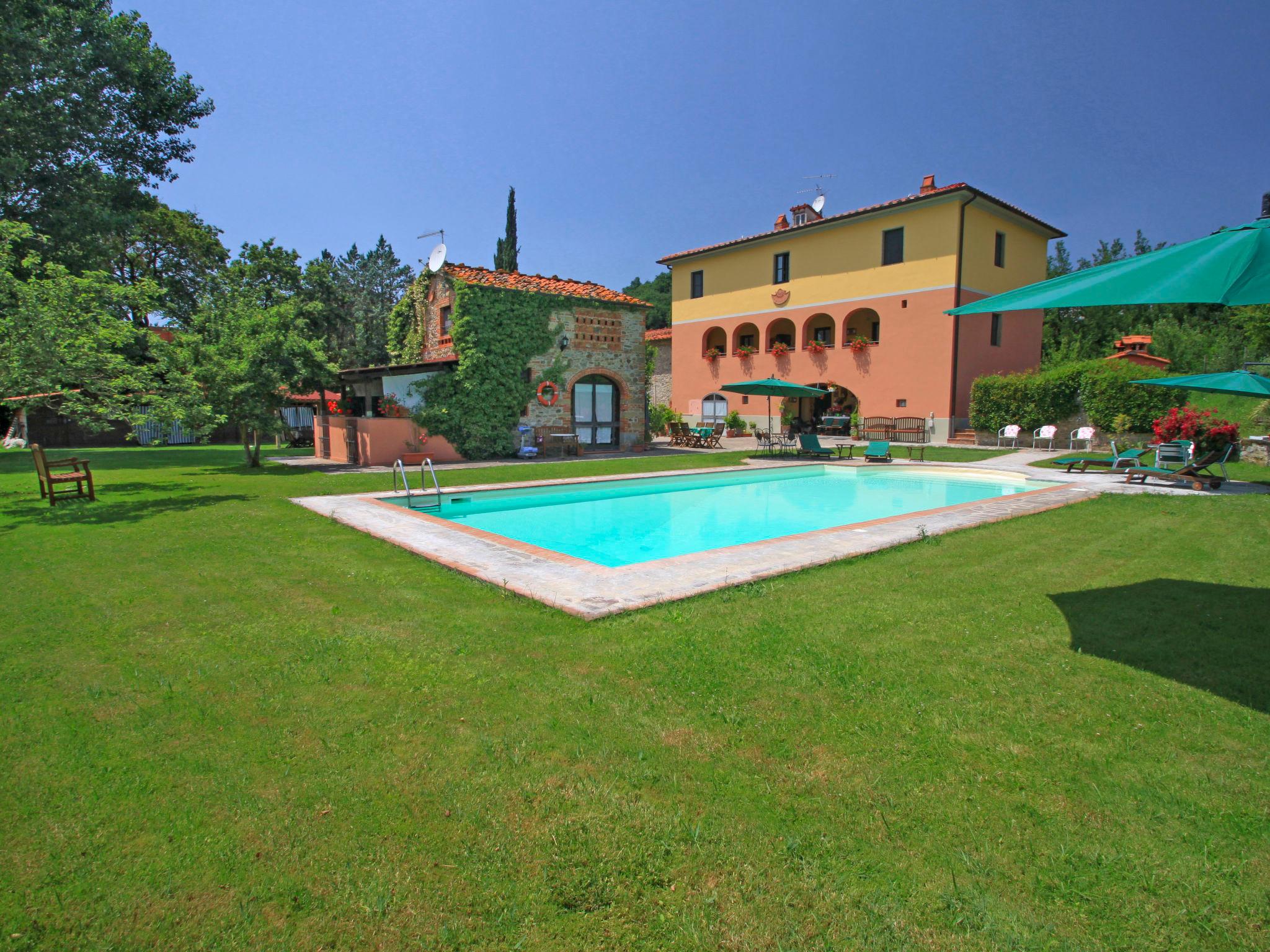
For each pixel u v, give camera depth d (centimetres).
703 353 3069
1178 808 255
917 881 219
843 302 2533
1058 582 571
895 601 514
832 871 224
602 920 205
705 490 1403
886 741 305
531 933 200
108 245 2334
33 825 245
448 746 300
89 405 1021
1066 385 2017
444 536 748
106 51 2131
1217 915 204
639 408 2203
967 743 304
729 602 511
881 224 2406
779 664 389
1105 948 193
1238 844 235
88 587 545
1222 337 2531
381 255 4788
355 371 2028
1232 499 1022
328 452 1817
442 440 1775
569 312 2017
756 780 275
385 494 1109
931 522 844
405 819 251
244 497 1047
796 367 2705
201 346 1420
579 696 349
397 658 400
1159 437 1440
